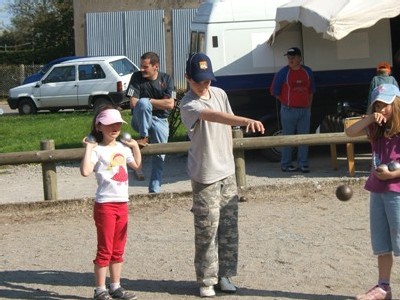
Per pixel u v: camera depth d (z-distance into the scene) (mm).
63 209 10070
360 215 9188
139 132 10117
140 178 12594
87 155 6199
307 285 6672
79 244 8430
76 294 6672
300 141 10672
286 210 9633
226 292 6500
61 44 48281
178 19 36000
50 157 10062
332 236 8273
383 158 5805
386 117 5754
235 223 6449
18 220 9773
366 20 11555
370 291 5938
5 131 20031
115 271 6426
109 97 24922
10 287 6906
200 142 6219
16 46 50781
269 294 6453
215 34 13430
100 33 36594
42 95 25531
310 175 12195
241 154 10430
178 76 36062
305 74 12203
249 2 13570
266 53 13484
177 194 10273
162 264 7488
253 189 10391
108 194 6262
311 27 12242
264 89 13500
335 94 13453
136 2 36219
